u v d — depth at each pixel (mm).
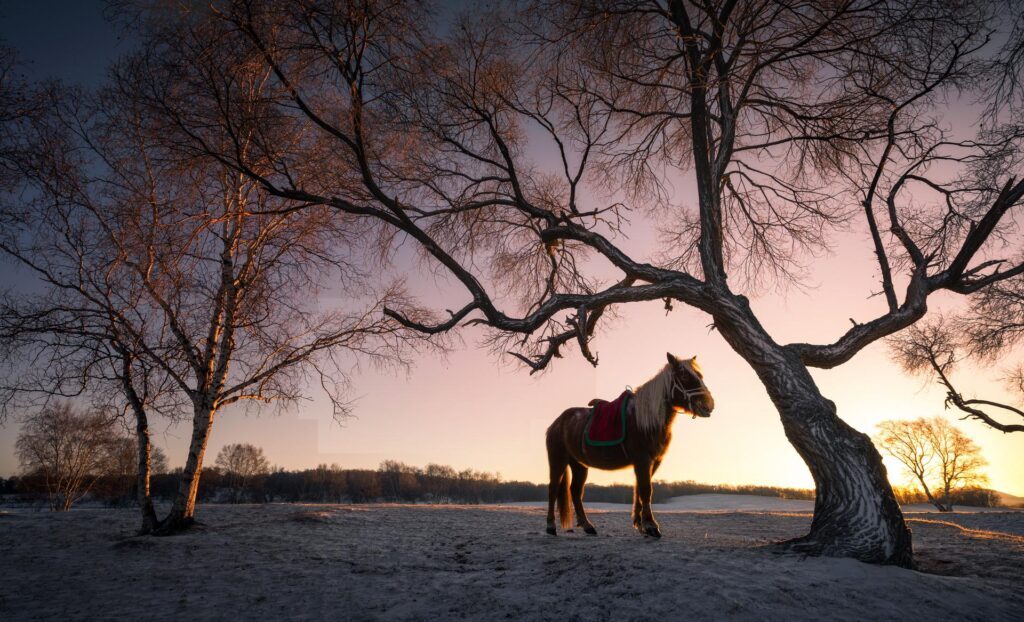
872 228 8172
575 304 8281
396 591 5449
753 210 10438
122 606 5246
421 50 7688
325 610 4891
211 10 6891
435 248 8641
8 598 5641
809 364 7551
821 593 4449
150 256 11227
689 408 7211
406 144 8523
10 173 9531
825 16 7340
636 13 8047
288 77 7598
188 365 12000
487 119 8594
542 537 8914
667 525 13586
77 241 11023
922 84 7406
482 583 5508
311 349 12375
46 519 13977
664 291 8016
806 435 6430
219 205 12273
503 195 10000
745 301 7660
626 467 8391
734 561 5355
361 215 9531
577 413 9102
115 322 11148
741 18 7266
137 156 11000
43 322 10617
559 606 4531
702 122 8164
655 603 4371
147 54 7664
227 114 7770
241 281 12188
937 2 6691
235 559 7734
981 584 4867
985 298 13867
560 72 8797
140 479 11203
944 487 40031
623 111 9133
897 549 5605
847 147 9133
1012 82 6699
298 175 9211
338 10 7027
